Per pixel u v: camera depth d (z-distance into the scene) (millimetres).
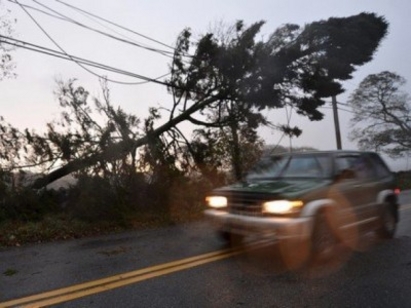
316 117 21203
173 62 17781
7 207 10789
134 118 14273
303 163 7027
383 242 7422
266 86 18766
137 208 11820
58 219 10539
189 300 4465
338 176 6562
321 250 5957
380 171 8008
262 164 7609
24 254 7301
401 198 16344
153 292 4750
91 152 12258
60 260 6656
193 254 6621
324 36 20688
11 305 4465
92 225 10141
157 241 8070
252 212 6035
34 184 12125
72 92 14000
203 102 18125
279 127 19219
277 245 6895
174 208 12555
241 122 18047
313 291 4684
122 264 6117
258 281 5078
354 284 4906
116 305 4371
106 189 11242
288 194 5754
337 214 6336
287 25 20109
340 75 21859
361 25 22062
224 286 4910
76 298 4621
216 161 16125
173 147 16375
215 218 6488
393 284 4895
